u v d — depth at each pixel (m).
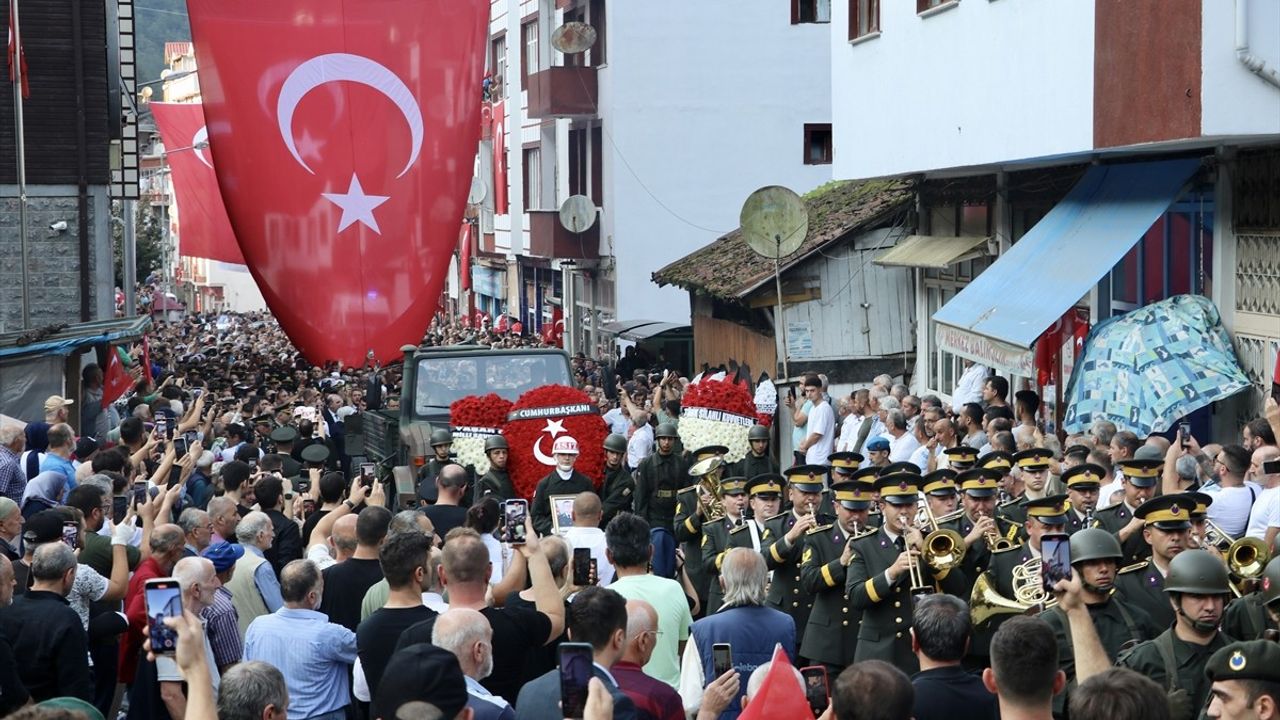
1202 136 13.36
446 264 20.05
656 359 33.94
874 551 9.59
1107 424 12.84
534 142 48.72
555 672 6.52
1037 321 15.74
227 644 8.41
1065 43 15.78
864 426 17.83
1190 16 13.35
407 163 19.69
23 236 25.30
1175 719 6.72
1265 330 14.45
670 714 6.62
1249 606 7.75
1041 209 19.19
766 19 38.22
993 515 10.04
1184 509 8.51
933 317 18.83
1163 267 16.61
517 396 19.05
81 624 8.32
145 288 80.69
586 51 41.28
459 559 7.31
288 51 19.28
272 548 11.84
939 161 19.45
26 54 26.20
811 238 25.12
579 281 45.44
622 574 8.78
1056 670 5.62
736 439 15.50
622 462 15.16
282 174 19.44
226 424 20.70
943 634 6.58
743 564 8.09
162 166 94.12
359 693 7.88
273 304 19.73
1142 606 8.54
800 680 6.13
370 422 20.44
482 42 19.83
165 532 9.21
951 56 18.95
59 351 19.75
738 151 38.53
